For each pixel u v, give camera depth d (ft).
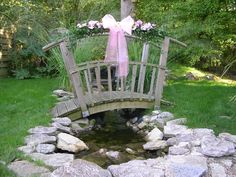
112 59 16.39
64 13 32.73
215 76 27.17
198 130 13.03
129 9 25.40
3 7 27.94
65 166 8.89
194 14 22.47
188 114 15.47
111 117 17.74
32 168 9.50
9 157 10.11
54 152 11.66
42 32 27.30
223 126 13.67
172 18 23.68
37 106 16.70
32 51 26.71
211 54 26.37
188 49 24.56
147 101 16.58
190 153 10.98
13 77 27.40
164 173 8.96
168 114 15.56
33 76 26.96
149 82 18.08
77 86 15.38
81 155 11.90
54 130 13.02
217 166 9.82
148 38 16.53
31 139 11.95
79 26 15.67
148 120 15.49
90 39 20.74
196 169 8.99
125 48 16.21
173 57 24.95
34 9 31.32
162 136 13.35
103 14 32.60
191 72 26.99
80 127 15.33
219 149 10.63
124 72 16.20
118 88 17.79
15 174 8.98
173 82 23.76
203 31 23.68
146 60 16.87
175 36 23.52
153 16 27.84
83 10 33.47
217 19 21.93
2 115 14.93
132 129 15.66
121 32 16.10
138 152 12.35
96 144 13.30
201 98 18.45
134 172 9.05
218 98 18.38
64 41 15.39
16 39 27.27
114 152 11.57
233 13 21.49
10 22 27.89
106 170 9.11
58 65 21.84
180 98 18.53
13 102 17.53
